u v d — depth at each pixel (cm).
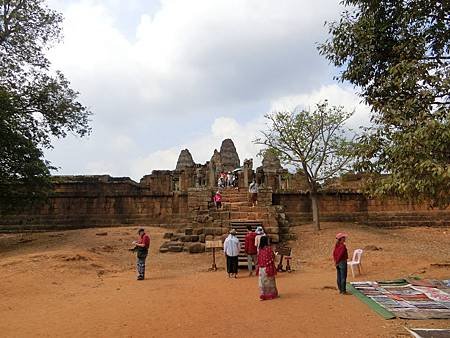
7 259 1612
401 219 2938
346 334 707
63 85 2480
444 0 838
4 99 1966
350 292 1037
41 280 1283
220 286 1189
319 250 1919
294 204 2984
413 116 799
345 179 3225
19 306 998
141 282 1282
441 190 718
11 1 2252
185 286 1197
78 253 1684
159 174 3553
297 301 961
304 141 2481
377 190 869
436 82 771
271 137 2539
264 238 1029
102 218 3012
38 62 2372
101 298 1060
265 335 715
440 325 745
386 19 966
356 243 2019
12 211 2395
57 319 866
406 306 880
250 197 2478
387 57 999
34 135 2333
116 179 3444
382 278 1252
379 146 873
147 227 2816
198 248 1931
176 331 753
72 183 3183
